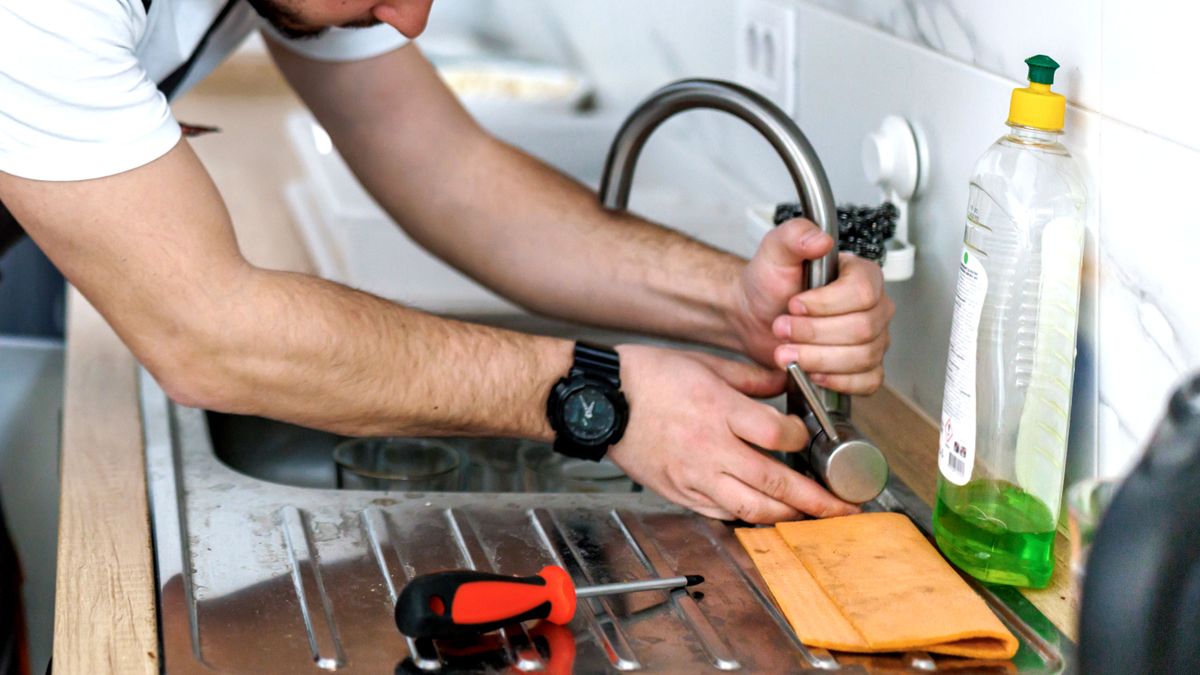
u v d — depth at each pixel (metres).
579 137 2.19
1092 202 0.98
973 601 0.91
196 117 2.37
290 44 1.41
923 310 1.27
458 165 1.45
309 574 0.98
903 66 1.28
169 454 1.17
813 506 1.05
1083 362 1.01
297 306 1.06
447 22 2.99
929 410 1.28
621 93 2.30
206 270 1.02
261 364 1.05
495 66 2.52
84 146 0.97
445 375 1.10
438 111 1.46
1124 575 0.57
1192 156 0.86
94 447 1.18
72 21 0.94
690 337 1.34
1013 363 0.95
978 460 0.97
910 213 1.28
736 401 1.09
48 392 1.88
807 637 0.89
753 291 1.22
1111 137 0.95
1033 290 0.93
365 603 0.94
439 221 1.46
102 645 0.88
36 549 1.79
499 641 0.89
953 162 1.18
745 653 0.89
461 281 1.66
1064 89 1.00
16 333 2.59
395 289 1.62
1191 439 0.58
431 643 0.89
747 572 1.00
